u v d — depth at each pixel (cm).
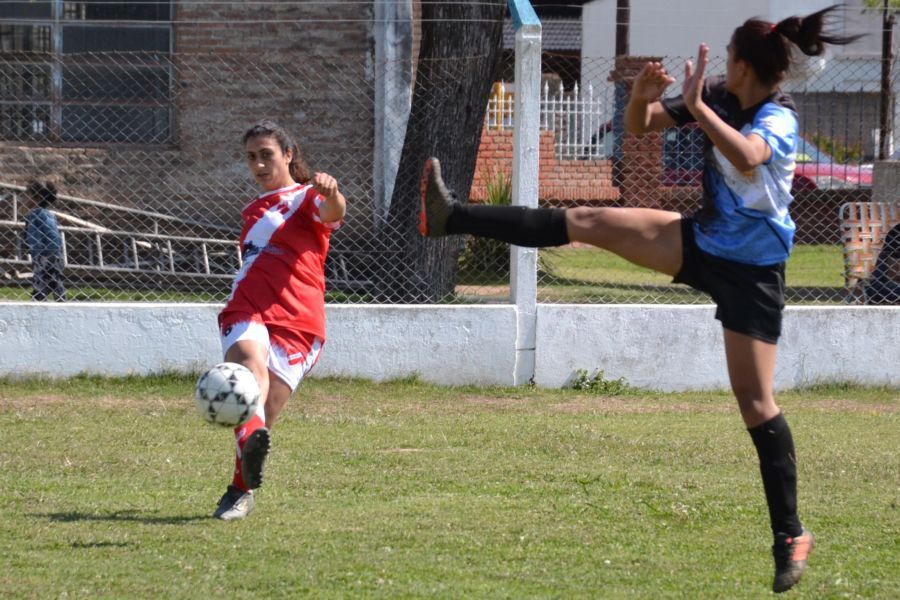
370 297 3219
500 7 3394
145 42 4072
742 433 2309
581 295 3584
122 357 2700
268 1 3997
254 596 1239
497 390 2759
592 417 2473
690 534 1542
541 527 1554
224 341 1560
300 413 2428
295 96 4019
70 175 3997
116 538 1459
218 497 1708
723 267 1213
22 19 4066
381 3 3962
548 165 4409
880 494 1802
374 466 1938
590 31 7650
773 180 1189
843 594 1297
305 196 1596
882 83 4194
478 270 3609
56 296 3338
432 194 1221
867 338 2878
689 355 2836
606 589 1294
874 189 4266
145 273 3684
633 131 1267
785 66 1214
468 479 1850
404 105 3941
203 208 4044
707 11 7225
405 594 1255
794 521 1246
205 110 4028
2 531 1486
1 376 2673
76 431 2202
